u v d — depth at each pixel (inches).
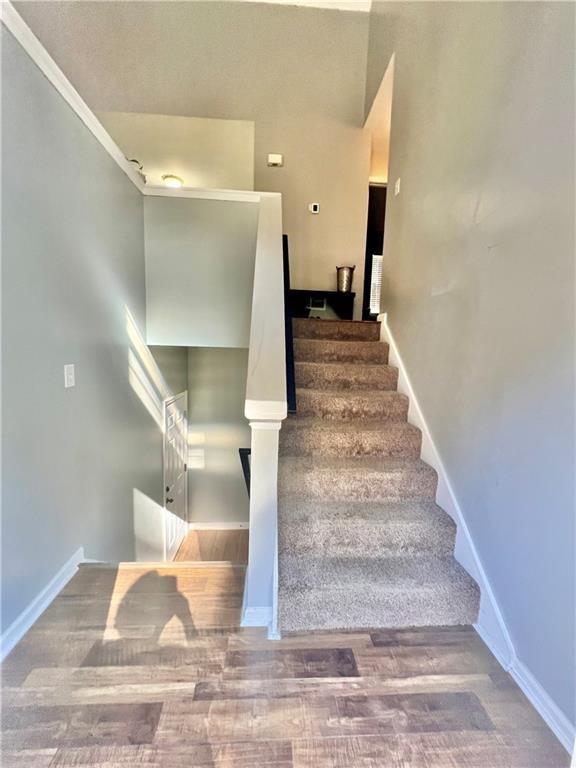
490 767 41.4
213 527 189.8
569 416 43.8
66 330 69.8
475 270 65.8
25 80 56.5
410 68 101.3
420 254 91.4
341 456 86.7
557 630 45.3
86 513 78.7
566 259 44.7
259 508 57.5
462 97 71.2
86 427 78.4
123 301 98.0
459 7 72.4
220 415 184.2
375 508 74.5
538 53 49.9
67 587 66.7
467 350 68.1
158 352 134.3
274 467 56.6
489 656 55.4
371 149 176.6
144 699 47.0
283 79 164.4
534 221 50.5
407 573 63.9
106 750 41.5
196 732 43.6
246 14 157.3
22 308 57.3
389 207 118.4
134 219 105.3
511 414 54.8
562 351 45.1
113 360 92.2
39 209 60.8
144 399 117.6
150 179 161.6
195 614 60.7
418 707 47.4
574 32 43.6
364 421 95.1
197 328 119.4
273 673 51.1
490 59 61.5
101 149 83.0
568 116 44.6
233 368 182.1
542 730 45.2
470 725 45.5
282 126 169.2
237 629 58.1
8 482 55.1
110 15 152.9
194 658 52.9
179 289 117.4
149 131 160.6
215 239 116.6
